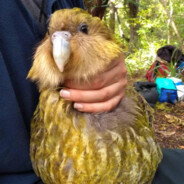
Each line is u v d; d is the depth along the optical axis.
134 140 0.26
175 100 0.79
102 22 0.27
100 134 0.24
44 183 0.28
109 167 0.24
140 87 0.79
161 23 1.49
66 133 0.24
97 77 0.24
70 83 0.25
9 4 0.26
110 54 0.25
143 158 0.26
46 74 0.25
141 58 1.29
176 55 0.93
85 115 0.25
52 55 0.24
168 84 0.79
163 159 0.35
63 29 0.25
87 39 0.24
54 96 0.25
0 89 0.25
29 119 0.29
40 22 0.29
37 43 0.28
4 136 0.25
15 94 0.27
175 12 1.51
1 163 0.26
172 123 0.68
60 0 0.32
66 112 0.24
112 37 0.28
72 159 0.24
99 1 0.62
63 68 0.22
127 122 0.26
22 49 0.27
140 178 0.26
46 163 0.25
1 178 0.27
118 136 0.25
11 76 0.27
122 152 0.25
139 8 1.73
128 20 1.67
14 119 0.26
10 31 0.26
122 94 0.27
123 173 0.25
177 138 0.62
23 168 0.27
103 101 0.25
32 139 0.27
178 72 0.91
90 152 0.24
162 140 0.61
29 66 0.28
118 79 0.26
